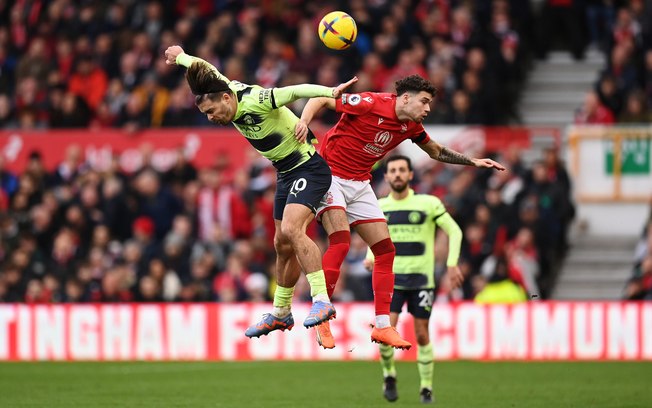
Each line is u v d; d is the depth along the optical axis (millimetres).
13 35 71500
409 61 61406
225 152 59156
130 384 42625
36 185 60281
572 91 68062
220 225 56812
